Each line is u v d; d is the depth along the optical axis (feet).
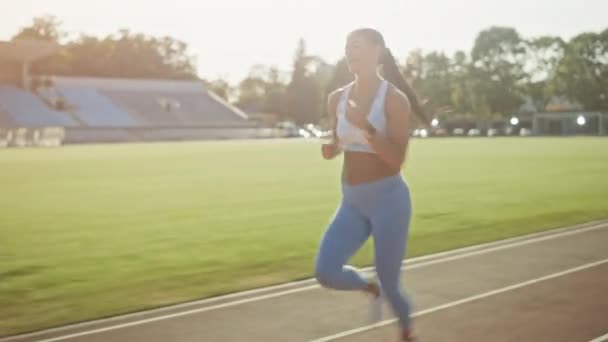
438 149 141.69
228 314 19.49
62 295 22.36
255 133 274.98
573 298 21.01
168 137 248.32
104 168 92.84
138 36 353.51
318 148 161.48
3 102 231.71
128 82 271.28
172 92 280.51
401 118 13.85
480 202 49.19
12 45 248.32
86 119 238.89
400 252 14.74
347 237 14.73
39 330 18.40
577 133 274.77
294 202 50.90
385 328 17.98
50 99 246.27
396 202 14.49
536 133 282.36
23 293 22.67
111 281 24.44
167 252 30.37
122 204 50.29
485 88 296.30
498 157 109.40
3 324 18.93
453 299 20.92
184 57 367.66
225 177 75.77
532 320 18.61
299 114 351.25
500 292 21.80
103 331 18.08
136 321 18.98
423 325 18.17
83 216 43.55
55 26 334.65
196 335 17.63
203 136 257.75
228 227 38.11
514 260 27.07
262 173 81.61
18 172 85.76
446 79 304.50
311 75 352.08
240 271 26.02
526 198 51.72
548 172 77.87
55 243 33.04
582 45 281.74
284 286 22.94
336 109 14.78
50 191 61.00
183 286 23.58
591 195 53.62
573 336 17.20
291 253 29.84
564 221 39.22
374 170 14.32
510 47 294.66
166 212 45.27
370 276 24.70
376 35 14.03
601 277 23.94
